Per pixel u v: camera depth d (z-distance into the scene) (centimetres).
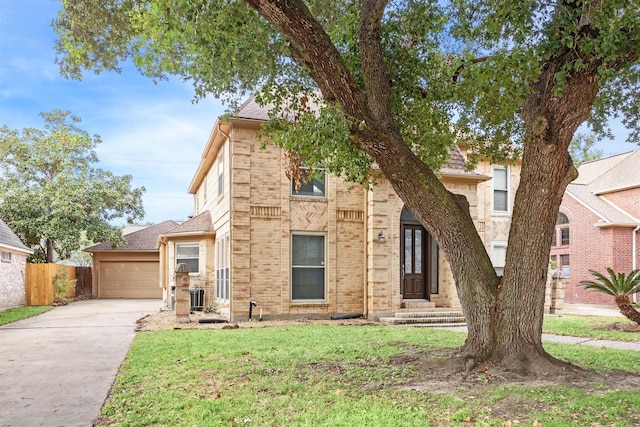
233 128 1396
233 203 1380
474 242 680
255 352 826
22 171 2612
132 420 479
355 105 643
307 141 761
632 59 596
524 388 552
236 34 652
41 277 2069
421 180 668
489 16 606
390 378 632
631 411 473
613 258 2039
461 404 509
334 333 1073
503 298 655
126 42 859
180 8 580
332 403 526
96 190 2567
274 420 470
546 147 623
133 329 1219
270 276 1403
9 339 1048
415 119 884
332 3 850
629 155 2403
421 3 810
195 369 699
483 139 971
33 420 487
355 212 1498
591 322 1354
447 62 872
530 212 645
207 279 1784
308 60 665
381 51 755
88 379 662
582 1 555
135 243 2777
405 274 1548
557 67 616
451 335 1041
